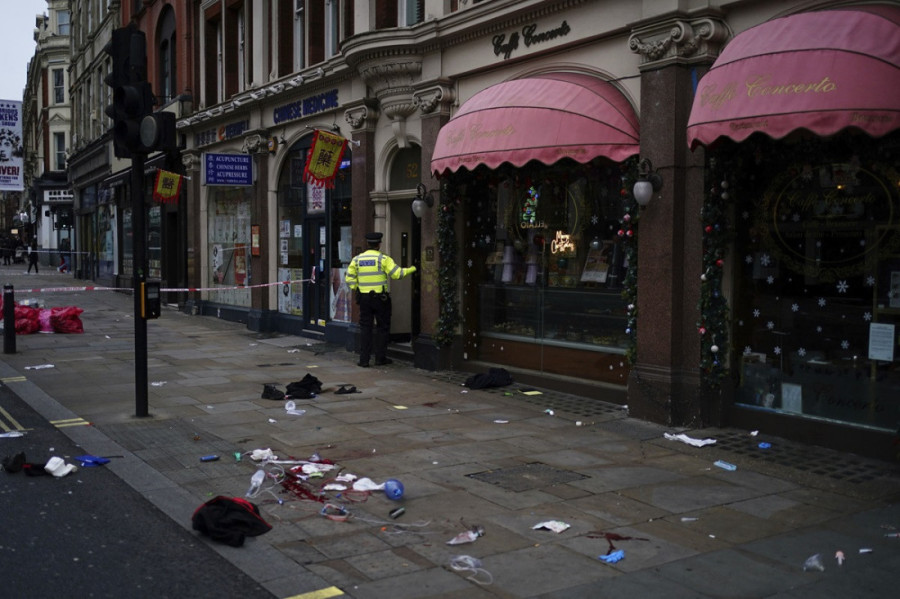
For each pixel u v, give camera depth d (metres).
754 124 6.59
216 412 8.88
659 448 7.48
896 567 4.70
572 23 9.52
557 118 8.79
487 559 4.77
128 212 28.45
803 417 7.64
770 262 7.93
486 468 6.76
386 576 4.51
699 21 8.02
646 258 8.55
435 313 11.90
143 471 6.53
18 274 40.81
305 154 15.95
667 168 8.25
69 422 8.27
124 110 8.14
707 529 5.32
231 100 18.05
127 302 24.56
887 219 6.97
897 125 5.96
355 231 13.78
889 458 6.94
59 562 4.66
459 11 11.02
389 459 7.00
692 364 8.27
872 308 7.13
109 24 30.25
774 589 4.37
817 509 5.76
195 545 4.97
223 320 19.66
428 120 11.87
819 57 6.31
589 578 4.50
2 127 18.98
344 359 13.16
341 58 13.58
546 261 10.54
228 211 19.75
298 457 7.05
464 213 11.67
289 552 4.86
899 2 6.64
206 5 20.09
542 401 9.66
